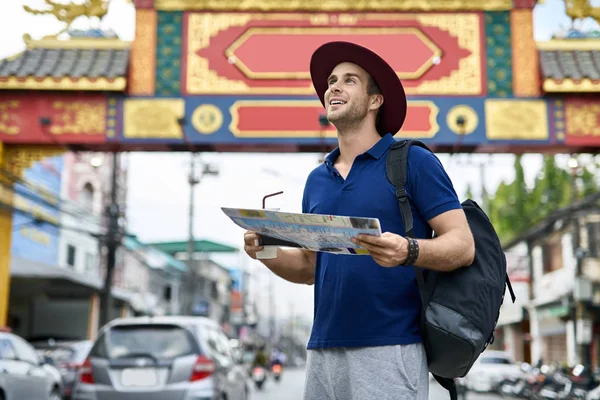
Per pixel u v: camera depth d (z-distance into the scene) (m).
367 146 2.89
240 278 70.06
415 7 11.09
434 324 2.49
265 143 10.95
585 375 16.06
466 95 10.99
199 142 10.98
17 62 11.12
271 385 26.03
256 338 61.56
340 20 11.12
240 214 2.51
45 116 11.09
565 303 24.95
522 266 32.72
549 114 10.96
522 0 11.16
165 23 11.30
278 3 11.17
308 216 2.33
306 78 11.04
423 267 2.47
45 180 24.20
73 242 26.98
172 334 8.09
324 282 2.75
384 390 2.54
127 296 28.50
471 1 11.11
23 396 10.42
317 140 10.92
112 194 20.48
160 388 7.73
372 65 2.87
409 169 2.70
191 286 30.02
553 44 11.13
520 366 22.69
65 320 25.78
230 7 11.21
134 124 11.05
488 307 2.53
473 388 22.88
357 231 2.30
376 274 2.62
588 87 10.69
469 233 2.56
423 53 11.06
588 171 29.22
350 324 2.62
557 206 27.73
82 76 10.88
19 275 20.02
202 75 11.13
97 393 7.76
